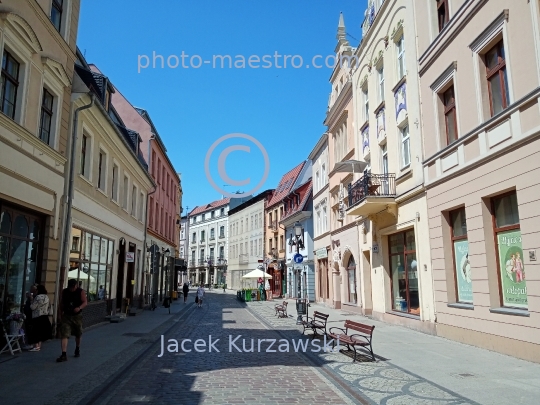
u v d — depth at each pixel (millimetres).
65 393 6801
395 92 17125
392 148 17375
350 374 8320
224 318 21281
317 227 32156
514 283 10336
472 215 11641
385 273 18203
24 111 10844
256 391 7051
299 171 43531
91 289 16578
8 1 9992
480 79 11461
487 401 6418
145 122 29938
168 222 37781
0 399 6441
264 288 40062
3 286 10273
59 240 13039
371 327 9828
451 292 12992
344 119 25078
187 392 6980
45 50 11977
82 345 11844
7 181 10008
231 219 62438
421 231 14773
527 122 9508
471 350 10914
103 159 18188
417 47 15234
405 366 9055
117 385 7445
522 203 9641
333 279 26875
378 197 16719
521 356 9641
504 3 10383
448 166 12984
